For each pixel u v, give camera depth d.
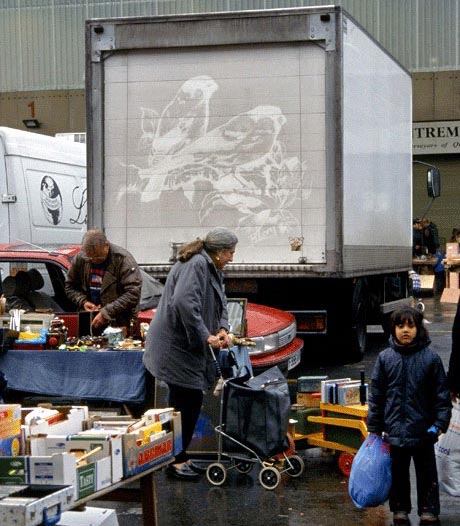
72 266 9.12
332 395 7.99
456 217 30.44
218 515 6.79
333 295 12.89
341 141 11.36
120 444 5.12
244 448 7.52
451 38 29.47
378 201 13.54
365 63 12.66
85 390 8.15
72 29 30.67
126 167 11.82
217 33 11.50
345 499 7.19
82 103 30.52
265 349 9.76
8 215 13.37
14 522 4.12
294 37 11.36
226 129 11.62
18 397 8.49
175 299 7.24
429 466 6.52
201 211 11.69
